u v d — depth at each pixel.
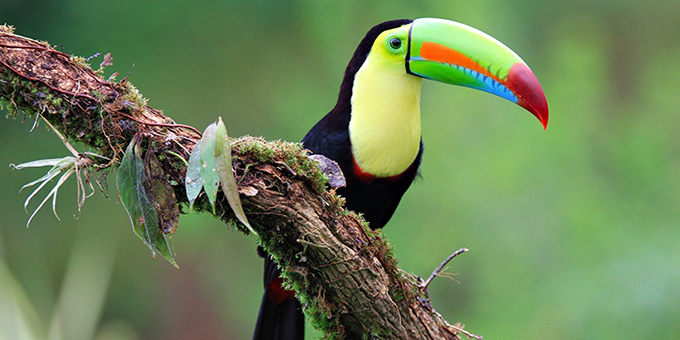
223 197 5.04
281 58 16.31
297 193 5.12
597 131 14.42
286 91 15.68
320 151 6.66
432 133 13.28
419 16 14.91
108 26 15.09
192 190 4.82
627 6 19.55
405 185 6.95
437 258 12.91
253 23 16.17
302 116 15.11
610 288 12.38
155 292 17.17
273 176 5.05
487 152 13.19
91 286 7.80
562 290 12.55
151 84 15.69
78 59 4.99
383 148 6.57
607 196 13.73
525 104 6.47
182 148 4.98
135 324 17.22
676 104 14.79
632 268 12.45
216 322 16.98
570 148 13.56
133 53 15.40
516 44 15.84
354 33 15.19
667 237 12.81
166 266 16.97
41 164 5.00
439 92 13.75
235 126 16.14
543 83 15.70
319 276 5.38
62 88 4.90
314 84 15.53
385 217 7.24
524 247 12.90
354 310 5.44
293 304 6.71
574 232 12.96
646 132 14.44
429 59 6.52
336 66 15.12
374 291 5.36
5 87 4.87
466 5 14.55
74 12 14.93
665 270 12.30
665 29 20.03
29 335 7.18
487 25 14.71
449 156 13.16
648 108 15.37
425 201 13.12
